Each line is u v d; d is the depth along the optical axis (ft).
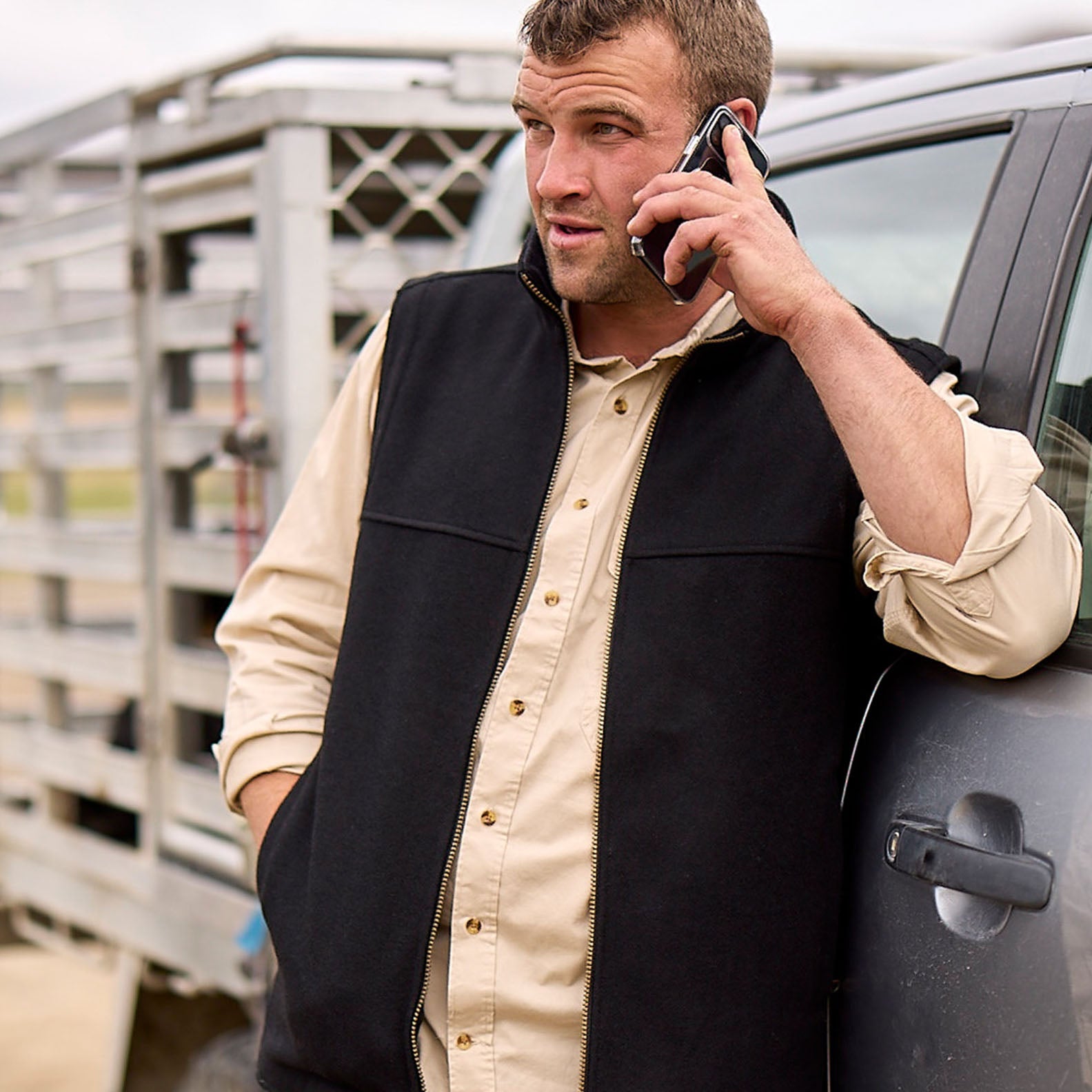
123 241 13.03
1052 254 6.13
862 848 5.86
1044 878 5.15
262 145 11.78
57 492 14.93
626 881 5.55
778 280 5.43
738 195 5.56
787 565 5.64
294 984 6.04
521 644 5.88
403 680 6.00
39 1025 18.20
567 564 5.92
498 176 10.02
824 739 5.67
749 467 5.77
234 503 19.81
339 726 6.14
